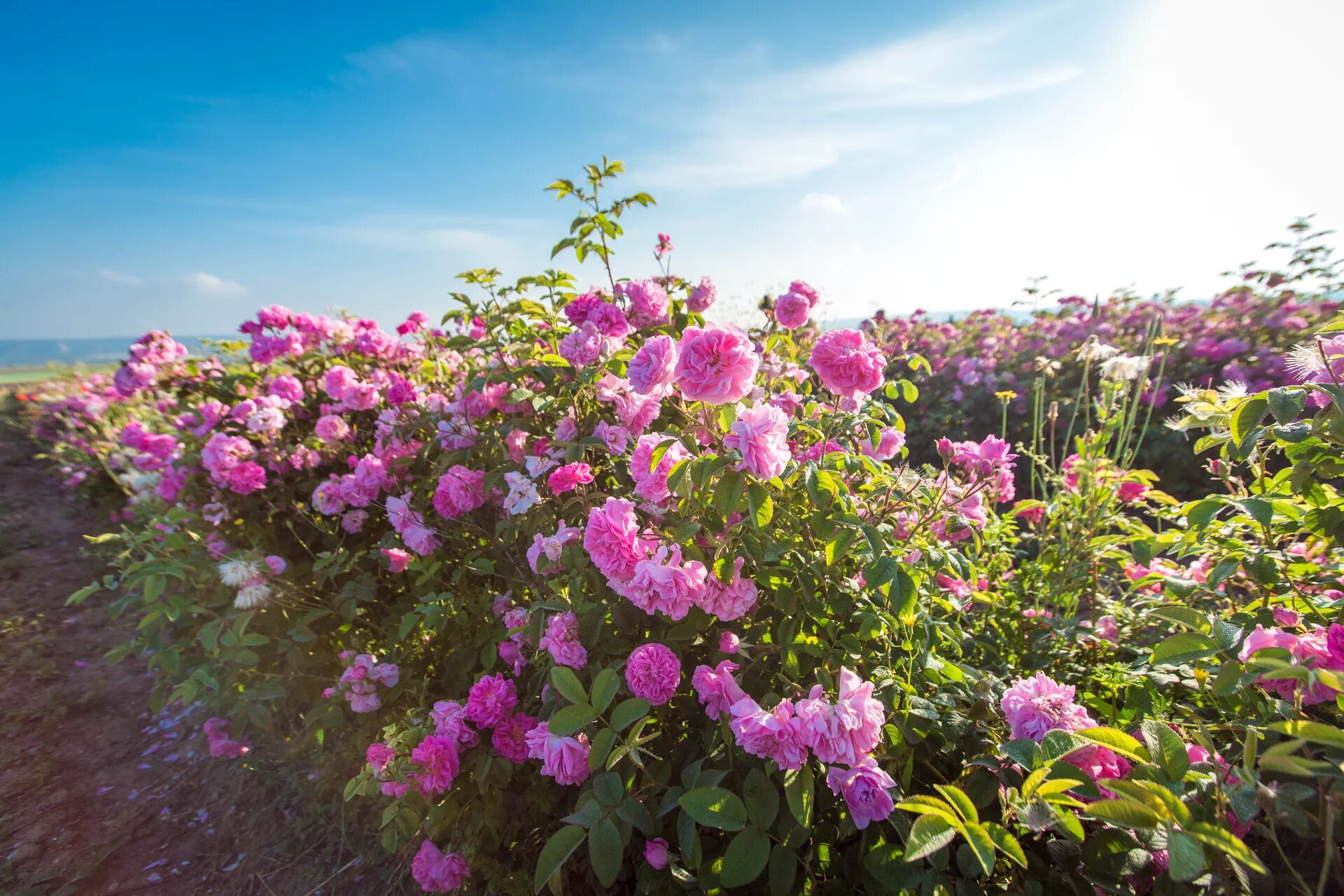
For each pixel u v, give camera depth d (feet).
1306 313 15.24
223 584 8.12
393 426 8.47
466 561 7.42
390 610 8.09
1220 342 15.16
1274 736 4.10
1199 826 2.93
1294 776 3.83
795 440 6.30
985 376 17.25
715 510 4.91
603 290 7.88
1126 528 7.43
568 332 7.56
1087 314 19.35
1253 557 5.15
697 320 7.68
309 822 7.20
